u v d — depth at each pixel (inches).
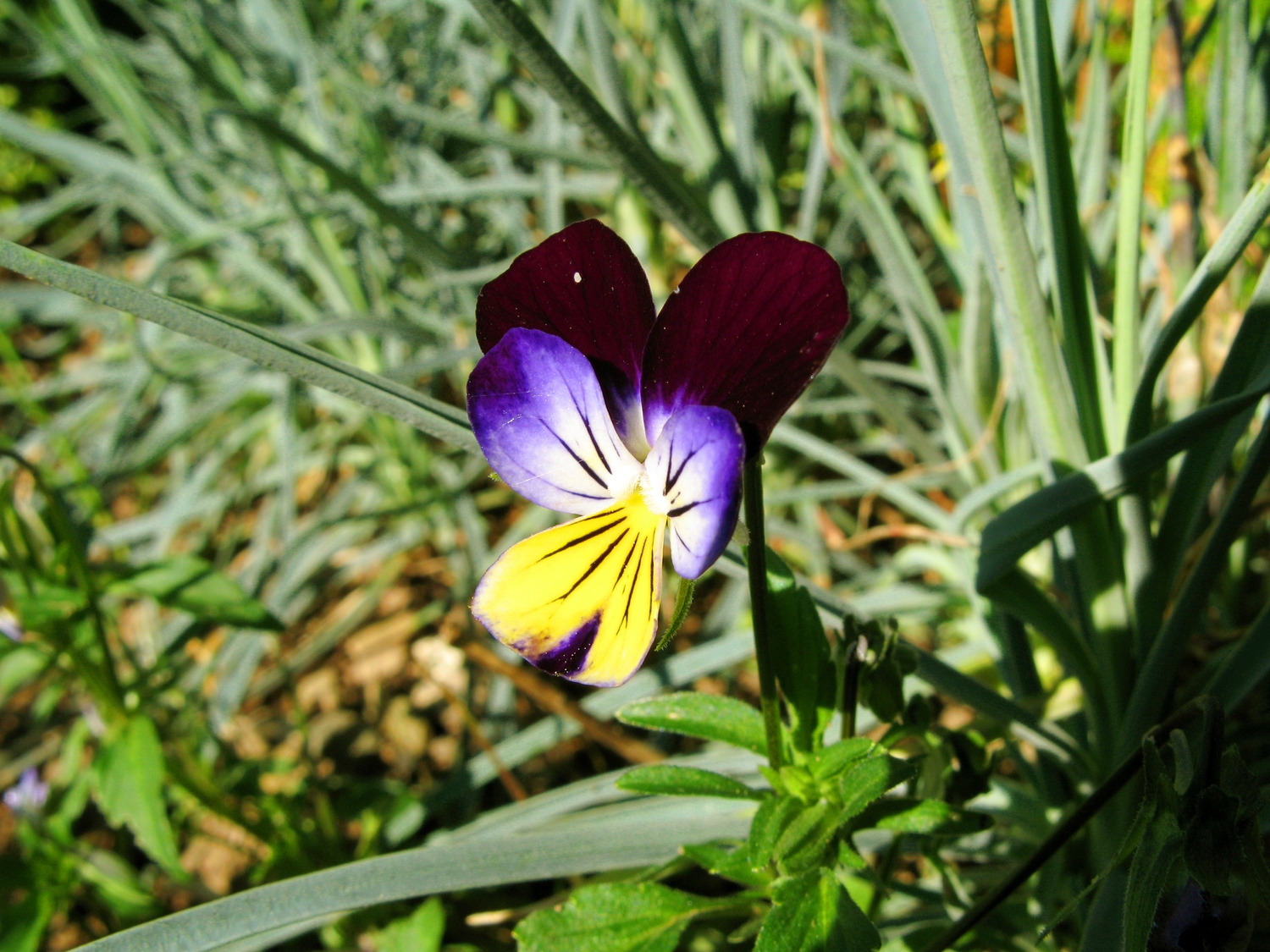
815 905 3.3
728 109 8.1
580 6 7.1
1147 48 3.9
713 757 5.2
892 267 6.3
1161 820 3.0
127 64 10.1
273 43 10.1
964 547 5.7
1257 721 4.9
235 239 10.0
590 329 3.2
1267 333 4.0
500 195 8.2
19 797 6.4
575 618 3.0
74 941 6.7
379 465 9.2
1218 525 4.0
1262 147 6.2
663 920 3.7
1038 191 4.2
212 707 7.6
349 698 8.6
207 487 9.4
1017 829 5.0
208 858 7.3
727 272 2.8
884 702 3.7
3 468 6.8
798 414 8.0
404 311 9.2
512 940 5.8
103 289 3.3
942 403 6.5
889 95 7.4
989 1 8.3
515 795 6.3
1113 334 4.8
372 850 5.9
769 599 3.7
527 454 3.1
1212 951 3.0
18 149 14.4
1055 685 5.1
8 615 5.7
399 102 8.1
